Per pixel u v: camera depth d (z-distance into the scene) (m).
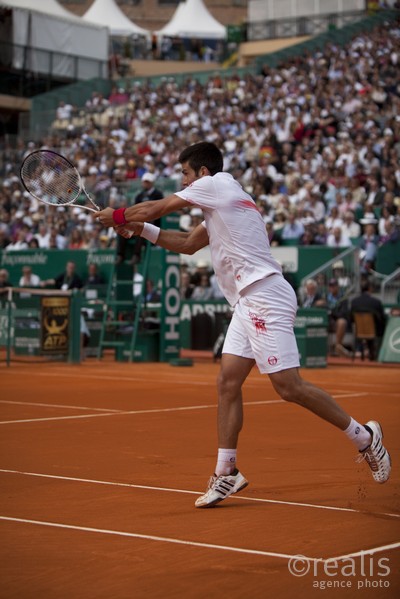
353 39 45.91
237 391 7.12
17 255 28.91
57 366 21.06
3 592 4.81
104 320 22.91
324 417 7.09
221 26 59.00
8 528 6.18
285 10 54.31
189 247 7.38
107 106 45.56
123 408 13.09
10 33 46.94
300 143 35.94
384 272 26.39
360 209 28.55
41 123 45.78
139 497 7.21
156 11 66.56
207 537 5.96
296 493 7.41
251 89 42.22
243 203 7.07
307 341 21.58
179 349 23.11
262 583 4.96
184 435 10.54
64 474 8.16
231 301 7.23
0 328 22.20
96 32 50.41
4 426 11.21
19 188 38.81
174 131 41.16
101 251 27.16
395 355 22.56
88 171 38.41
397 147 33.56
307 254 26.19
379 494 7.36
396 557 5.48
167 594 4.77
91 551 5.61
